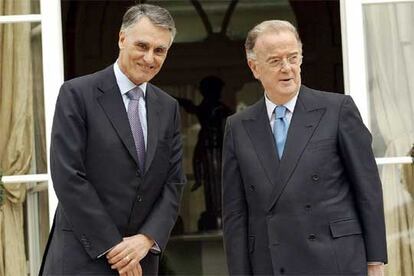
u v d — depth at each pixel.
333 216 5.55
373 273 5.67
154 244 5.65
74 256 5.55
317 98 5.75
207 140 16.70
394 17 7.67
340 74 17.30
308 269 5.52
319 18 17.28
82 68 17.30
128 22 5.60
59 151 5.54
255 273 5.71
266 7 17.72
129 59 5.60
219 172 16.66
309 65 17.38
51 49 7.55
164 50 5.63
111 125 5.63
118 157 5.61
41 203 7.55
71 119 5.57
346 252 5.53
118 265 5.51
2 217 7.55
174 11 18.17
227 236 5.82
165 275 14.04
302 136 5.62
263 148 5.70
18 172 7.57
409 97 7.66
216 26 18.50
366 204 5.57
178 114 5.99
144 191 5.66
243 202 5.81
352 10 7.57
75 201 5.47
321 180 5.57
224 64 19.09
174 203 5.82
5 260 7.55
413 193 7.57
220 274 14.20
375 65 7.68
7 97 7.61
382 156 7.63
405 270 7.55
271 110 5.75
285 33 5.56
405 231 7.57
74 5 16.94
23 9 7.64
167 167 5.82
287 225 5.55
